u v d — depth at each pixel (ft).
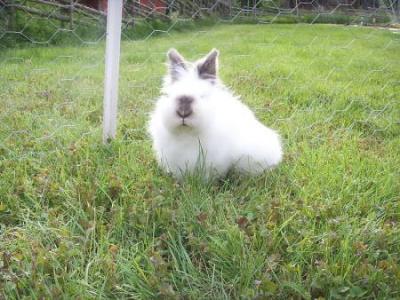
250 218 2.32
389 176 2.87
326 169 2.95
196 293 1.90
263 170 2.92
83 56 5.66
